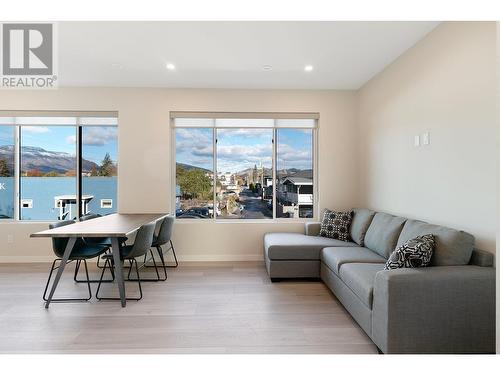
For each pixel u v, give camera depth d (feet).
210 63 12.22
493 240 7.27
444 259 7.43
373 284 7.55
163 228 12.62
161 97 15.23
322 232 13.91
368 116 14.35
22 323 8.67
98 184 15.75
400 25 9.22
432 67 9.51
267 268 12.91
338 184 15.64
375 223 11.58
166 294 10.85
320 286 11.73
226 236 15.47
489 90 7.36
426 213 9.84
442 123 9.05
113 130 15.78
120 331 8.20
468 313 6.63
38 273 13.17
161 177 15.26
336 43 10.48
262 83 14.65
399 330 6.56
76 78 13.93
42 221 15.51
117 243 9.84
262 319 8.92
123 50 11.03
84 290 11.27
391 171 12.15
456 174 8.48
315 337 7.91
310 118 15.72
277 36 9.98
